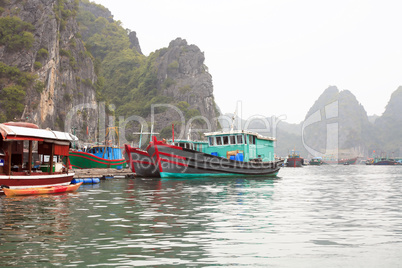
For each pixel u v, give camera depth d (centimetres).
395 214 1994
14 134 2694
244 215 1905
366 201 2627
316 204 2414
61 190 3031
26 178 2800
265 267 1029
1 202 2395
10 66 12162
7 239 1331
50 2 14125
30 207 2162
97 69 18500
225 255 1141
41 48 13088
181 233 1451
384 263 1072
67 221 1697
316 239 1365
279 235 1427
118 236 1389
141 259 1091
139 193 3020
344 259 1109
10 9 13362
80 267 1012
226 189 3428
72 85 15012
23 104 11738
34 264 1034
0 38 12438
